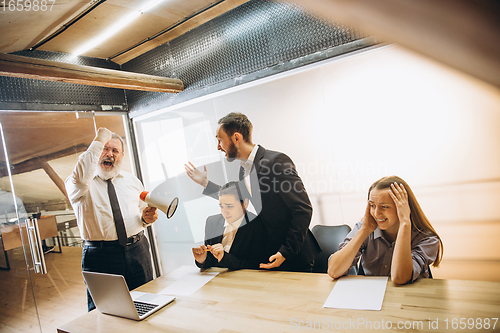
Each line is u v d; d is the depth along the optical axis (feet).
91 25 8.29
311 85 7.84
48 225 8.76
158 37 9.84
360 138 7.31
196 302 4.81
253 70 8.67
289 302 4.33
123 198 8.35
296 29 7.88
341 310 3.89
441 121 6.39
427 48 0.75
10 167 8.38
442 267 6.68
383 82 6.93
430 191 6.66
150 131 11.16
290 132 8.19
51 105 9.37
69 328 4.58
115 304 4.61
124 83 8.45
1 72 6.33
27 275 8.22
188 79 9.95
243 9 8.64
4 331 7.69
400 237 4.46
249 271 5.82
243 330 3.81
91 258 7.88
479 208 6.22
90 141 10.31
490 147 5.99
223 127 9.04
